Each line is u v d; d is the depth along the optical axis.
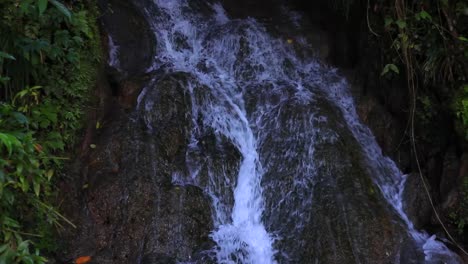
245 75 5.01
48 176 3.28
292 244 3.86
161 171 3.85
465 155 4.28
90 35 3.79
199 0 5.85
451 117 4.40
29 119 3.29
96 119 3.91
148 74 4.50
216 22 5.68
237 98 4.70
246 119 4.57
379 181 4.40
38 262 2.83
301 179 4.15
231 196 4.00
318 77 5.18
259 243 3.90
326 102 4.69
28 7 3.21
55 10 3.42
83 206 3.56
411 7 4.45
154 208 3.66
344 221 3.85
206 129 4.28
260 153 4.36
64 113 3.55
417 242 4.03
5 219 2.84
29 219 3.21
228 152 4.18
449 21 4.28
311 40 5.55
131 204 3.62
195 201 3.79
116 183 3.65
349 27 5.45
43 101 3.46
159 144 3.96
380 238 3.80
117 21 4.57
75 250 3.43
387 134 4.86
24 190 2.93
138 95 4.23
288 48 5.36
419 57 4.55
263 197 4.16
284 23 5.75
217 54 5.20
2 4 3.23
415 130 4.71
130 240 3.56
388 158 4.75
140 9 5.14
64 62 3.59
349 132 4.53
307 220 3.92
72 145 3.62
